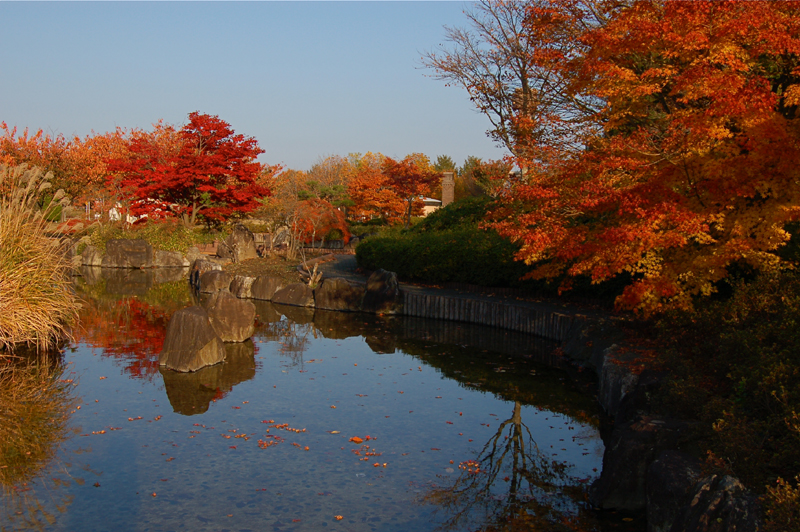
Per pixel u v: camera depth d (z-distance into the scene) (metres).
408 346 13.15
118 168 29.47
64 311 12.41
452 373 10.98
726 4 8.14
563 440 7.81
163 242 28.58
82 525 5.44
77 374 10.38
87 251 27.81
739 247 7.57
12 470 6.60
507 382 10.43
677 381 6.56
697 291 8.41
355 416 8.59
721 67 8.77
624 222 8.51
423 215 51.25
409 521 5.63
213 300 13.59
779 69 9.37
